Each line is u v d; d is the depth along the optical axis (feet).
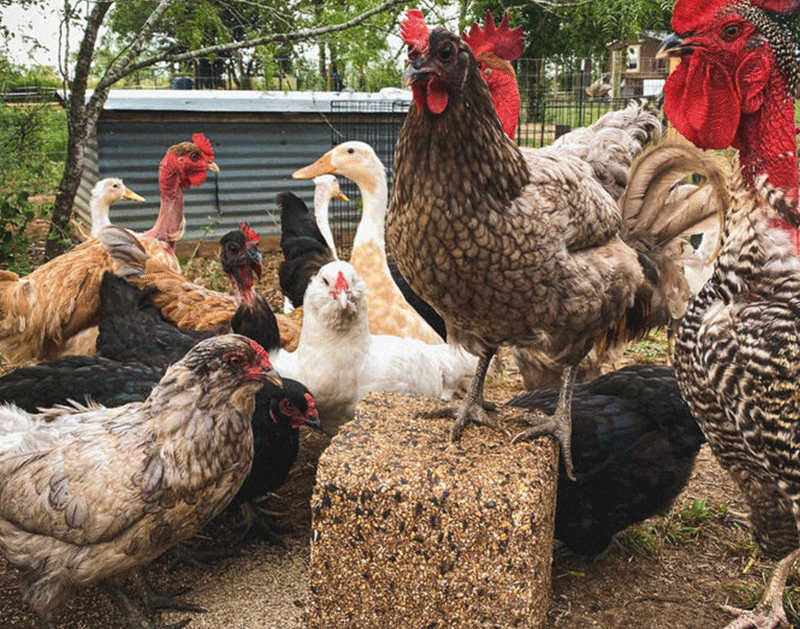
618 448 3.37
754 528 3.17
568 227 2.78
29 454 3.01
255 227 9.50
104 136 8.59
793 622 3.24
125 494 2.92
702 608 3.35
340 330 3.87
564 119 13.24
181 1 7.39
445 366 4.43
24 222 7.30
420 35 2.58
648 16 8.59
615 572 3.60
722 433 2.91
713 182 3.26
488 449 2.96
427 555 2.75
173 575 3.58
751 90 2.60
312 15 7.43
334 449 2.93
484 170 2.59
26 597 3.05
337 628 2.87
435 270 2.72
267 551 3.76
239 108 9.05
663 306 4.28
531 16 15.43
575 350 2.99
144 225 8.95
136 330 4.42
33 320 4.96
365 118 9.70
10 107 7.64
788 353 2.54
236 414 3.10
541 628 2.92
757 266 2.66
